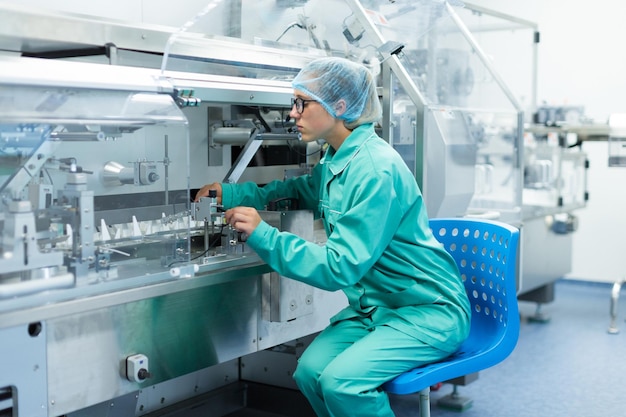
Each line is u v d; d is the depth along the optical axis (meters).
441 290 1.88
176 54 1.89
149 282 1.62
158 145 1.79
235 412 2.99
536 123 4.75
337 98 1.89
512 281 1.86
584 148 5.39
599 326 4.32
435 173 2.68
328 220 1.98
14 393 1.44
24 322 1.36
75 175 1.52
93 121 1.51
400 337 1.79
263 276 2.03
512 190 3.58
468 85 3.51
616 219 5.34
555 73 5.48
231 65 2.08
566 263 4.69
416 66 3.07
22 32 1.63
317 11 2.47
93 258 1.56
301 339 2.87
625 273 5.34
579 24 5.35
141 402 2.60
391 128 2.59
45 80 1.43
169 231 1.80
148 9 2.36
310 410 2.87
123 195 1.75
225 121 2.45
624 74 5.23
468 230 2.08
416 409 3.00
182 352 1.81
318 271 1.72
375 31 2.47
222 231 2.07
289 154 2.81
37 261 1.42
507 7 5.61
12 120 1.38
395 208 1.81
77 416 1.94
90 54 1.93
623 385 3.26
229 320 1.94
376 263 1.90
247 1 2.19
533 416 2.91
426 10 2.52
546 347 3.88
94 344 1.58
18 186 1.51
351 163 1.85
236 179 2.38
